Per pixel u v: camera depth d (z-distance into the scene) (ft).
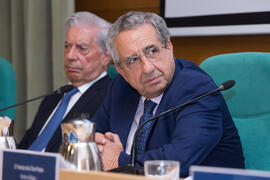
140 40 5.10
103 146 4.91
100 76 7.82
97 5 10.14
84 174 2.82
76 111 7.37
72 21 7.74
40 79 10.40
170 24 8.87
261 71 5.78
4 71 8.41
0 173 3.16
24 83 10.90
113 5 9.94
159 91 5.29
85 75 7.67
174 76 5.39
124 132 5.73
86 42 7.58
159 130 5.15
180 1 8.73
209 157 5.17
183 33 8.73
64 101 7.72
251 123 5.81
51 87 10.50
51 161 2.93
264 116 5.74
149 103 5.54
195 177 2.58
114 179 2.71
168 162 2.89
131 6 9.71
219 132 4.84
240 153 5.46
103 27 7.77
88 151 3.25
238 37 8.50
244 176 2.45
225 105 5.35
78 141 3.26
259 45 8.31
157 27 5.19
